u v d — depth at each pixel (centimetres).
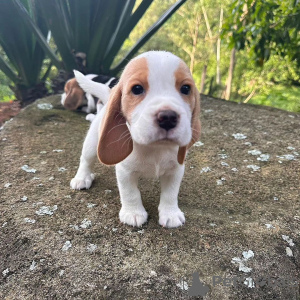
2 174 43
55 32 79
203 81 242
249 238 31
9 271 27
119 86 29
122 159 29
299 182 43
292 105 181
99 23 79
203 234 32
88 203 37
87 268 27
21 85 93
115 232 32
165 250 29
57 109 77
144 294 25
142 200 38
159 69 26
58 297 25
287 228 33
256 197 40
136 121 26
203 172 46
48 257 28
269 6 79
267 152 52
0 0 74
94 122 39
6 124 64
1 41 84
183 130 25
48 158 50
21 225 32
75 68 87
